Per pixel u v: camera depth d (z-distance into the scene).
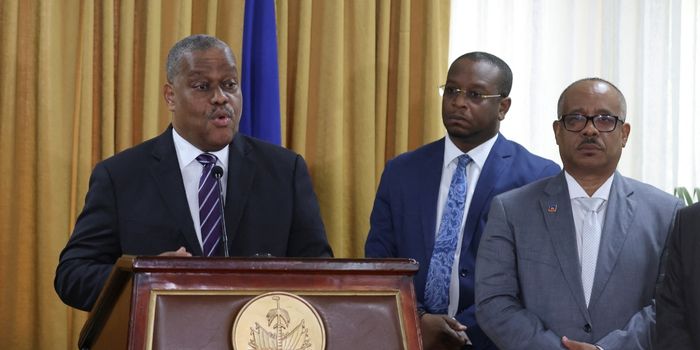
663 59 6.46
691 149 6.56
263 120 5.14
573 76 6.38
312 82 5.56
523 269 3.89
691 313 3.33
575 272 3.82
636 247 3.84
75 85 4.91
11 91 4.80
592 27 6.45
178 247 3.60
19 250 4.81
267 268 2.37
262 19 5.22
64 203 4.86
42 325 4.76
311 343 2.33
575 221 3.95
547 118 6.31
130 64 5.05
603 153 3.90
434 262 4.45
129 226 3.61
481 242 4.04
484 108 4.56
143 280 2.30
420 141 5.77
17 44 4.83
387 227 4.66
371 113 5.61
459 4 6.11
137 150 3.79
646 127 6.45
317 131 5.52
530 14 6.25
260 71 5.18
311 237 3.79
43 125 4.80
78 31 4.94
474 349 4.24
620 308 3.77
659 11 6.48
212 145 3.65
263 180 3.78
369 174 5.57
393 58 5.78
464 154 4.62
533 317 3.77
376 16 5.75
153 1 5.05
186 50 3.64
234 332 2.28
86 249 3.59
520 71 6.25
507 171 4.57
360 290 2.42
